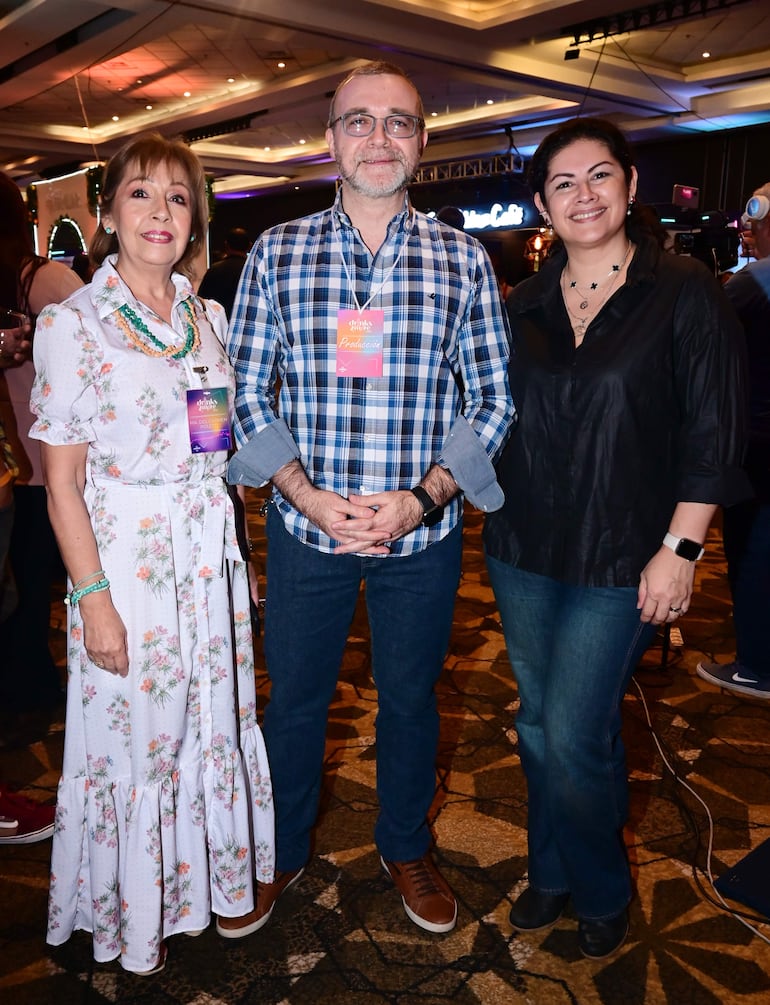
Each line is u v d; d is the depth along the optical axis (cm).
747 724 282
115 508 164
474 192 1486
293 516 177
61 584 400
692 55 1031
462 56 937
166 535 167
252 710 187
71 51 957
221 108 1205
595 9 824
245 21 830
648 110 1179
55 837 175
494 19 871
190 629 173
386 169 164
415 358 171
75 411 157
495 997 171
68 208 977
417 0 838
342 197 172
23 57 1012
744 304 272
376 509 168
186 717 174
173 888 177
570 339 168
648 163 1327
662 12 828
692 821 228
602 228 160
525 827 226
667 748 266
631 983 174
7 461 214
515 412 174
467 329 179
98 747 168
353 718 284
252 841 190
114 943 174
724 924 191
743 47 995
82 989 172
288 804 194
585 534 164
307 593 180
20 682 278
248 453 173
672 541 157
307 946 184
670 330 158
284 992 172
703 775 251
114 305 162
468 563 452
